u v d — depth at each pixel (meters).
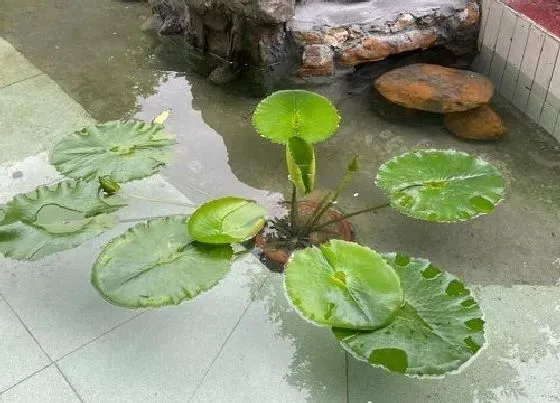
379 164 2.31
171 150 2.33
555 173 2.27
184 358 1.63
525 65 2.47
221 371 1.60
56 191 2.04
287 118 1.99
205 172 2.24
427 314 1.58
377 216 2.10
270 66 2.69
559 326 1.71
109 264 1.75
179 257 1.78
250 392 1.55
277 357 1.63
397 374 1.59
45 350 1.65
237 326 1.70
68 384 1.57
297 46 2.63
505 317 1.74
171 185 2.17
